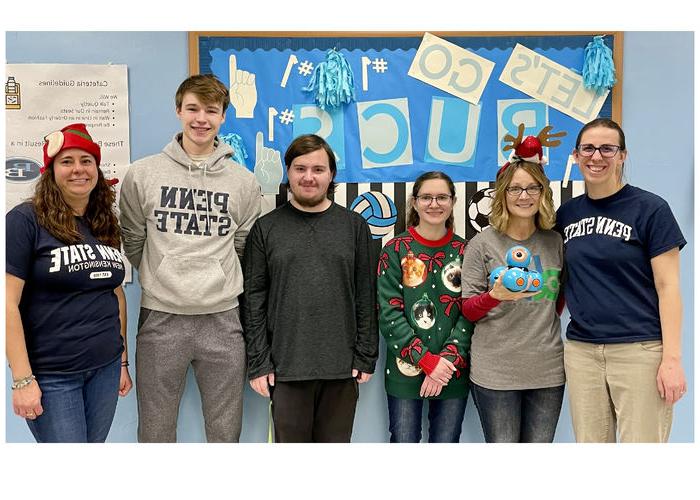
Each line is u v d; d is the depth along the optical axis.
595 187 1.61
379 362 1.99
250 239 1.76
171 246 1.67
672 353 1.50
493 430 1.68
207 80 1.67
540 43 1.95
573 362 1.64
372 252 1.79
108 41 1.91
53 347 1.47
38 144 1.90
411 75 1.94
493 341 1.66
